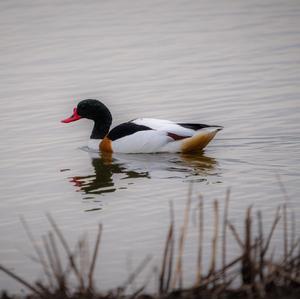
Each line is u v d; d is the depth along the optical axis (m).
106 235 10.70
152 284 8.92
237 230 10.45
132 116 17.31
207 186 12.61
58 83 19.91
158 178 13.32
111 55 22.30
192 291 7.97
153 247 10.14
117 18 26.66
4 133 16.41
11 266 9.78
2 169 14.16
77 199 12.38
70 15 27.25
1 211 11.95
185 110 17.45
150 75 20.28
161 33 24.58
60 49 23.12
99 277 9.25
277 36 23.39
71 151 15.34
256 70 20.20
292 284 8.07
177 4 28.45
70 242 10.51
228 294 7.98
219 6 27.72
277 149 14.51
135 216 11.41
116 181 13.30
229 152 14.62
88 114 15.95
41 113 17.69
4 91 19.47
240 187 12.41
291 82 18.95
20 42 24.02
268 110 16.95
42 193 12.77
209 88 18.95
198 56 21.86
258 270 8.16
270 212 11.10
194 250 9.90
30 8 28.38
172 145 14.91
